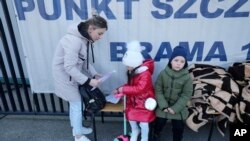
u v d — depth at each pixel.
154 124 2.48
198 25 2.44
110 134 2.80
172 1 2.34
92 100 2.30
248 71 2.38
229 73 2.52
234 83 2.32
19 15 2.49
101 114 2.93
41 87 2.89
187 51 2.58
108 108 2.41
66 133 2.84
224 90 2.29
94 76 2.50
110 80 2.78
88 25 2.04
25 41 2.63
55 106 3.27
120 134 2.80
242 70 2.40
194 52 2.58
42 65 2.75
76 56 2.10
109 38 2.54
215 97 2.24
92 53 2.48
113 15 2.43
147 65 2.24
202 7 2.35
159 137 2.66
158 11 2.39
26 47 2.66
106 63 2.68
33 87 2.90
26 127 2.95
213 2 2.33
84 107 2.52
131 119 2.30
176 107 2.24
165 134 2.78
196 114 2.31
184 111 2.29
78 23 2.19
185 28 2.46
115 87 2.81
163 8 2.37
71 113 2.44
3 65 2.89
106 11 2.42
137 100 2.31
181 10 2.37
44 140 2.73
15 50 2.75
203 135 2.75
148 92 2.29
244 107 2.22
